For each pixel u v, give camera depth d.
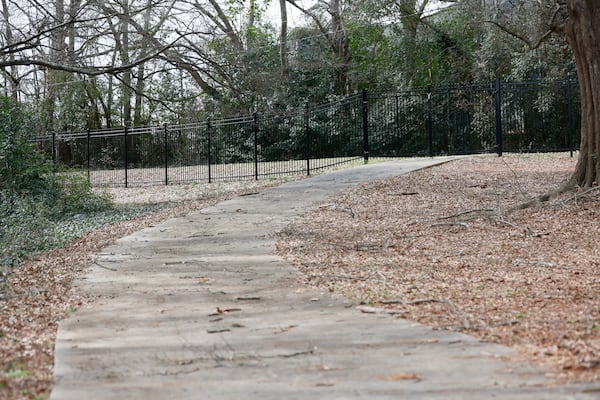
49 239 12.77
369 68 34.06
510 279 7.63
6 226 13.68
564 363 4.70
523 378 4.48
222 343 5.63
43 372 5.07
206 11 30.84
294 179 19.89
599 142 11.98
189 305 7.03
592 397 4.11
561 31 12.69
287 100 31.59
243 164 26.72
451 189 15.47
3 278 8.91
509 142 26.25
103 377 4.89
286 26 33.88
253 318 6.41
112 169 28.09
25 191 17.53
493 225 11.18
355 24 32.91
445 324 5.89
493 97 26.41
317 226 11.87
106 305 7.17
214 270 8.73
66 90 35.34
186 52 22.41
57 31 19.30
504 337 5.42
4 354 5.57
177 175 25.05
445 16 31.83
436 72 31.59
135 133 25.19
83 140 29.12
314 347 5.40
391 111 28.03
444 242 10.09
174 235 11.62
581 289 6.96
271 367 4.96
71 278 8.73
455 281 7.63
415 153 26.17
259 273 8.45
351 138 28.59
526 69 26.41
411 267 8.50
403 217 12.42
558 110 25.77
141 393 4.54
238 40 33.69
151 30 26.14
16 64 18.08
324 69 33.88
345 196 15.09
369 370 4.79
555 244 9.60
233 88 21.61
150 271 8.84
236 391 4.50
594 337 5.26
